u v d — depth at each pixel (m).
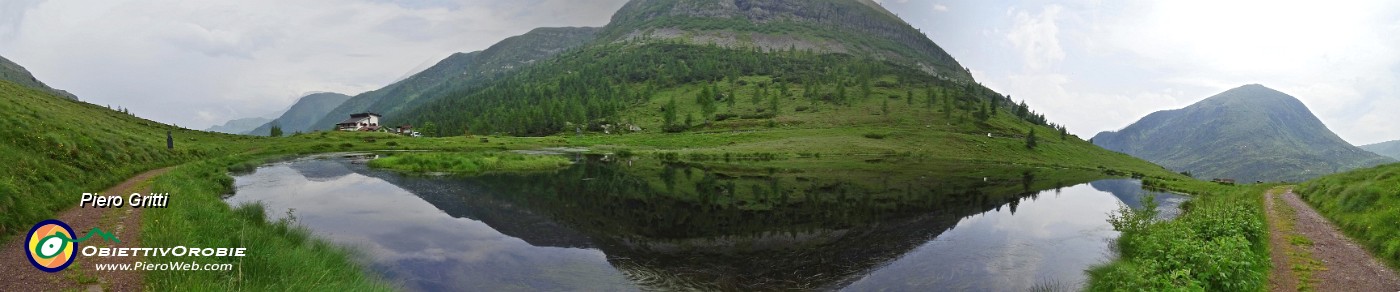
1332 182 35.06
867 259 21.59
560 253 20.98
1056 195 52.00
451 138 129.38
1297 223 25.52
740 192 44.06
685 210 33.78
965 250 23.58
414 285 16.22
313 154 81.88
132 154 38.12
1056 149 146.12
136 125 85.38
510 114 198.38
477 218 28.06
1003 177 74.06
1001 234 27.78
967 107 183.75
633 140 133.38
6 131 23.50
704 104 190.25
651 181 51.44
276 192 36.66
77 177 24.55
